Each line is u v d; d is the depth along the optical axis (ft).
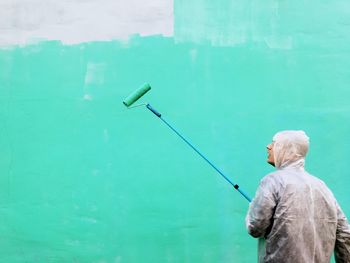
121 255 13.75
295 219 9.70
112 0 13.98
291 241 9.64
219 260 13.56
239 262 13.55
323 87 13.57
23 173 14.08
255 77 13.67
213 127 13.69
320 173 13.48
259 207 9.87
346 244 10.12
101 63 13.99
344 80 13.55
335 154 13.48
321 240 9.80
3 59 14.24
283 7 13.67
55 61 14.11
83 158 13.94
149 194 13.75
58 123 14.06
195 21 13.79
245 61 13.69
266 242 9.95
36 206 14.02
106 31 13.98
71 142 13.99
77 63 14.06
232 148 13.64
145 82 13.85
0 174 14.10
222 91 13.70
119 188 13.83
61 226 13.93
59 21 14.14
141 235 13.73
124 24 13.94
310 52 13.62
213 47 13.74
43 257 13.93
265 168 13.56
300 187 9.87
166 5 13.84
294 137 10.30
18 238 14.01
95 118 13.96
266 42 13.67
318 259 9.73
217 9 13.75
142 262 13.71
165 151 13.75
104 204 13.85
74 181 13.96
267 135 13.60
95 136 13.94
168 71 13.80
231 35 13.73
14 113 14.16
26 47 14.19
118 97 13.91
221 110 13.69
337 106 13.53
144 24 13.89
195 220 13.65
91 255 13.82
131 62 13.91
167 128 13.76
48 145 14.05
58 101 14.07
